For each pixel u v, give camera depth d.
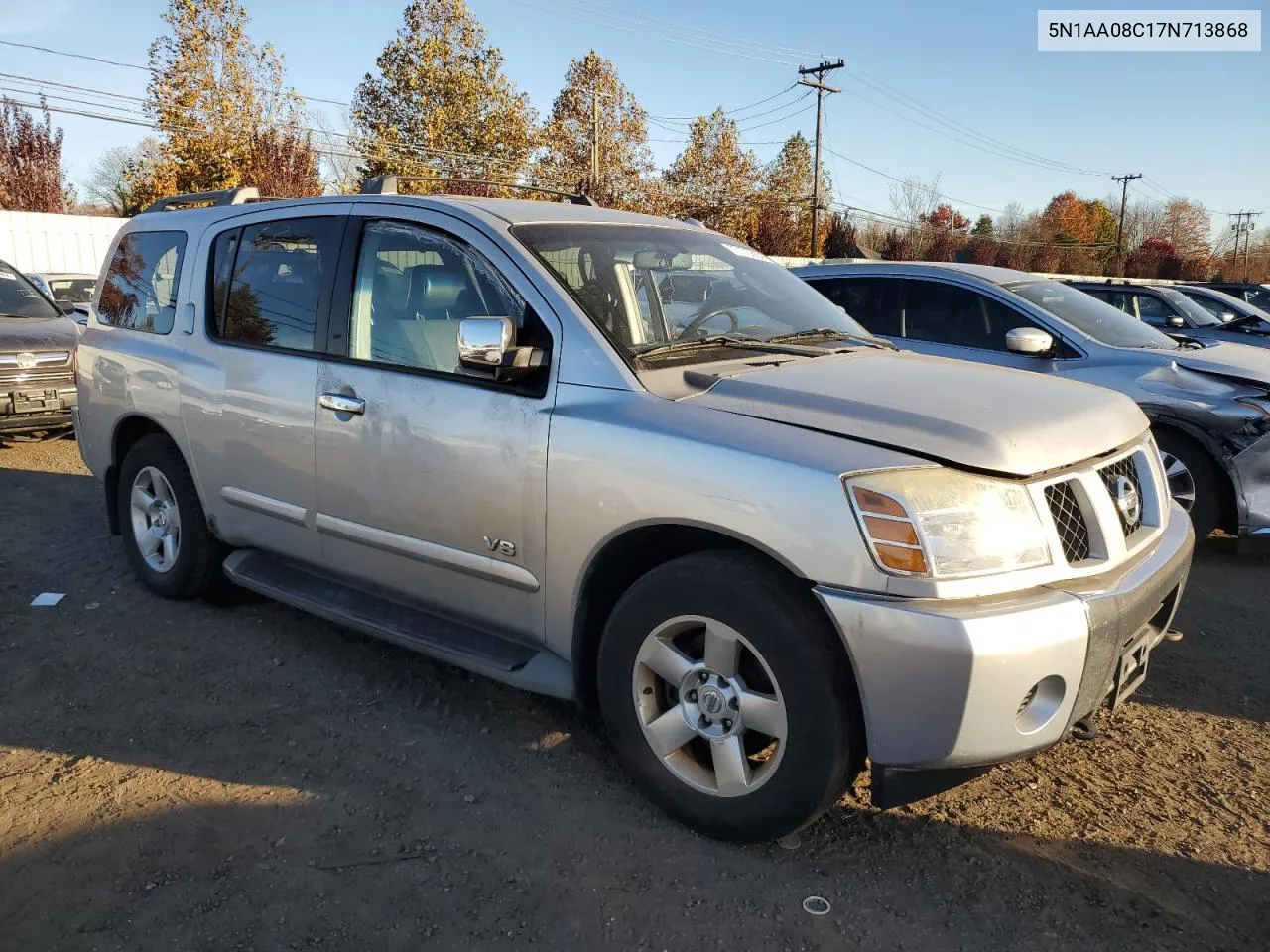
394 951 2.40
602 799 3.10
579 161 41.53
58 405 8.07
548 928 2.50
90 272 22.66
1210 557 6.00
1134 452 3.11
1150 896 2.65
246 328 4.17
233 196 4.63
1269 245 95.06
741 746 2.75
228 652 4.22
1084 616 2.51
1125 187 67.12
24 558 5.43
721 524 2.63
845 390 2.90
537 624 3.20
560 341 3.12
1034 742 2.52
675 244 3.86
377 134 34.84
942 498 2.48
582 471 2.93
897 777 2.54
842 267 7.50
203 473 4.38
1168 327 9.56
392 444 3.46
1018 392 3.05
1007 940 2.47
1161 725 3.71
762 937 2.47
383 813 3.00
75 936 2.44
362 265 3.74
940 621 2.37
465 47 35.19
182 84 29.20
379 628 3.67
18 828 2.89
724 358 3.24
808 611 2.56
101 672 3.99
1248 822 3.04
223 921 2.50
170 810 2.99
